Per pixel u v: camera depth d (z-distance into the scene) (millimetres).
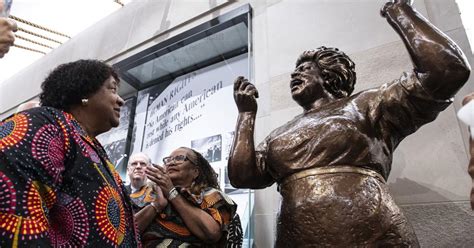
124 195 1354
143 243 1842
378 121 1602
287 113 2787
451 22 2299
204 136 3637
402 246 1353
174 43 3926
